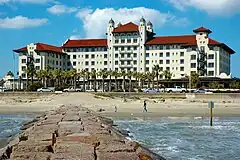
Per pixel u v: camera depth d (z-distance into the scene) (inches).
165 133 1419.8
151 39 6392.7
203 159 838.5
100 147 461.7
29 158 390.6
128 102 3425.2
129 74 5777.6
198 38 5856.3
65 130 693.9
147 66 6230.3
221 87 4758.9
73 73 5851.4
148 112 2741.1
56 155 397.7
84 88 5910.4
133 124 1846.7
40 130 701.3
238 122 2041.1
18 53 6382.9
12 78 6245.1
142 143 1079.6
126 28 6363.2
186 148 1008.9
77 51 6628.9
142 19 6299.2
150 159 443.5
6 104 3444.9
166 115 2546.8
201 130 1568.7
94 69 6510.8
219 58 5753.0
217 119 2287.2
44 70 5743.1
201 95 3604.8
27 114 2632.9
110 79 5920.3
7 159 391.5
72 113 1384.1
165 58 6097.4
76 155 397.1
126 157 403.2
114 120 2110.0
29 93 3902.6
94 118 1190.3
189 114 2640.3
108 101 3449.8
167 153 909.8
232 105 3265.3
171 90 4542.3
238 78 5108.3
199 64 5777.6
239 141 1186.6
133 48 6304.1
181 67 5979.3
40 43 6491.1
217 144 1109.1
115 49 6392.7
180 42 6003.9
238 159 850.8
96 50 6530.5
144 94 3823.8
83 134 609.9
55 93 3956.7
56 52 6456.7
